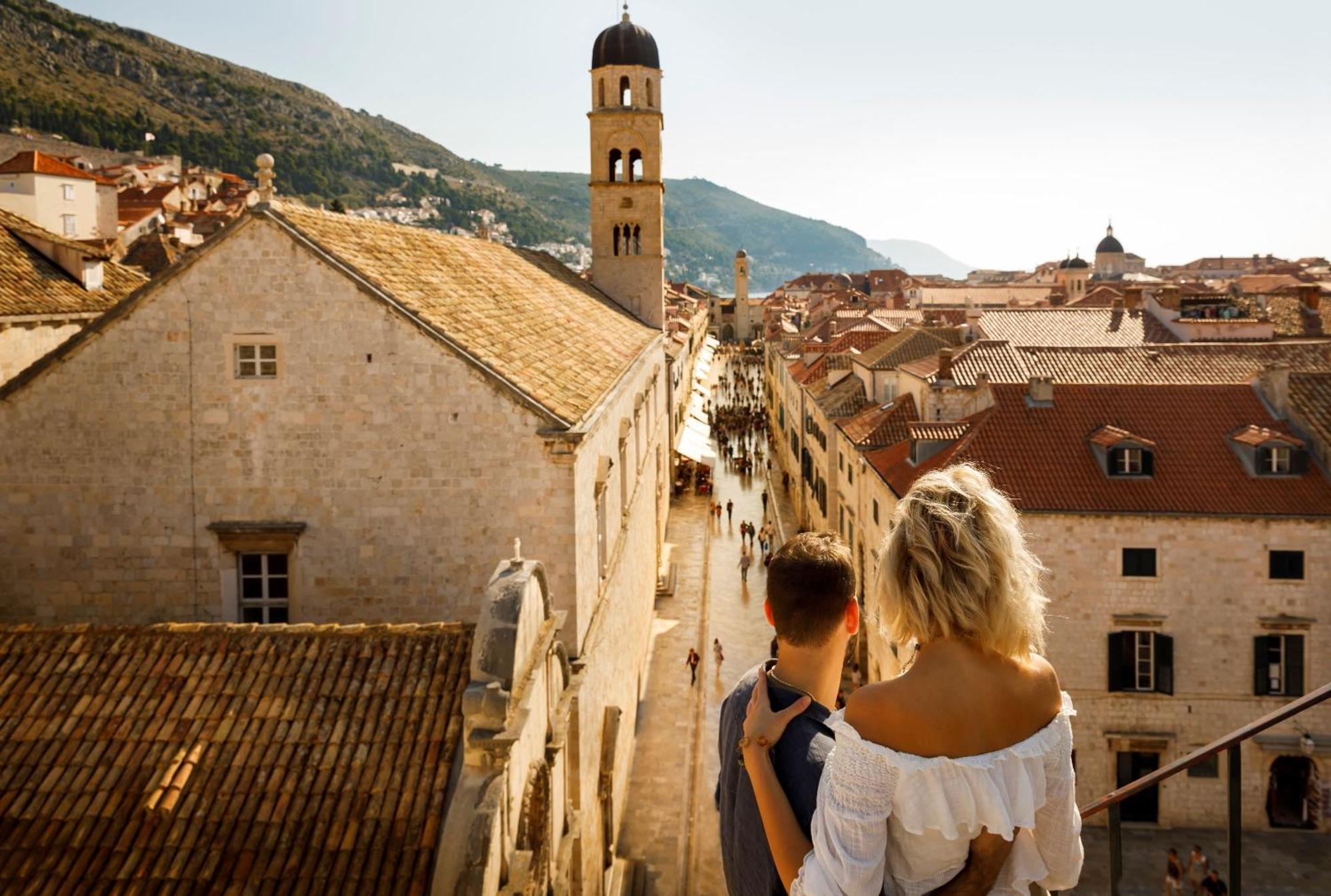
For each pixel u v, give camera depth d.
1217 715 33.38
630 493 36.62
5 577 22.34
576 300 45.75
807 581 5.80
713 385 157.50
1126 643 33.56
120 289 33.41
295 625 16.48
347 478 22.05
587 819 23.14
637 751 37.22
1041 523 33.50
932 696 4.40
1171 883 29.70
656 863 29.97
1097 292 103.94
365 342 21.77
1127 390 37.44
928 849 4.42
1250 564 32.91
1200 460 34.69
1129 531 33.19
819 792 4.59
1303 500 33.03
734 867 5.66
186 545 22.25
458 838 12.65
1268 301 79.62
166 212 138.38
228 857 12.87
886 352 59.34
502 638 14.46
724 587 58.44
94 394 21.95
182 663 15.67
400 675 15.44
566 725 18.62
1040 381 37.16
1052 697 4.58
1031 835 4.65
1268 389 36.41
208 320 21.80
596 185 64.19
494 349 23.88
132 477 22.14
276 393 21.91
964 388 45.47
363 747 14.22
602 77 64.12
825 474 58.53
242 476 22.11
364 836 13.11
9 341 27.45
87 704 14.91
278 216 21.61
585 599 23.23
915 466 38.88
